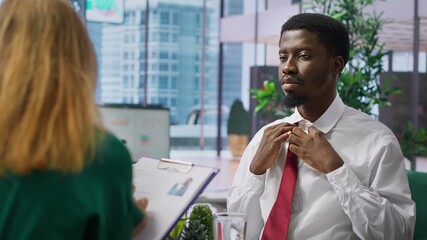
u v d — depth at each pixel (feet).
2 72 2.92
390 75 17.38
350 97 12.46
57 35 2.99
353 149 5.71
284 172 5.69
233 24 24.12
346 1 12.98
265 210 5.80
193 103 25.13
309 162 5.47
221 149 24.22
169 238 4.68
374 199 5.26
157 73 24.49
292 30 5.55
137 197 4.13
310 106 5.77
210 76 25.31
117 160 3.06
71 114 2.86
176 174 4.26
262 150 5.78
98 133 3.02
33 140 2.79
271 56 21.56
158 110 7.70
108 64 23.25
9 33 3.01
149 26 24.11
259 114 19.84
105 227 2.97
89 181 2.92
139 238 3.82
